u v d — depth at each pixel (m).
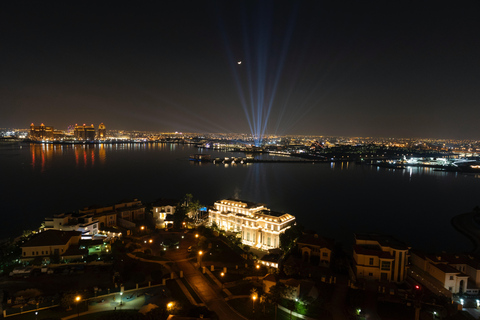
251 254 110.88
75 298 65.62
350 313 68.50
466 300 78.12
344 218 199.88
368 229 177.75
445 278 81.31
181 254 101.75
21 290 74.94
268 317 66.12
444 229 180.62
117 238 116.31
